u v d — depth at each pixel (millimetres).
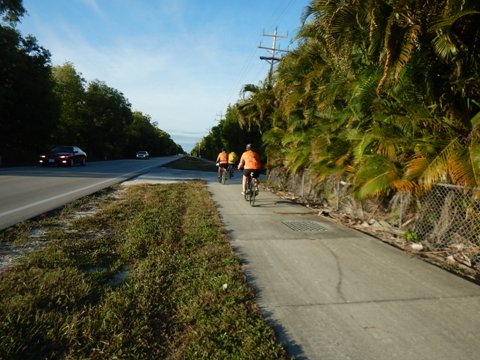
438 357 2707
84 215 7504
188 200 9883
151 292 3670
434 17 5547
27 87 29359
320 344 2859
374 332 3045
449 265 5039
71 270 4023
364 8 5754
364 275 4395
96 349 2652
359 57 7348
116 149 64438
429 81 6195
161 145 127500
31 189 11406
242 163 10336
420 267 4719
